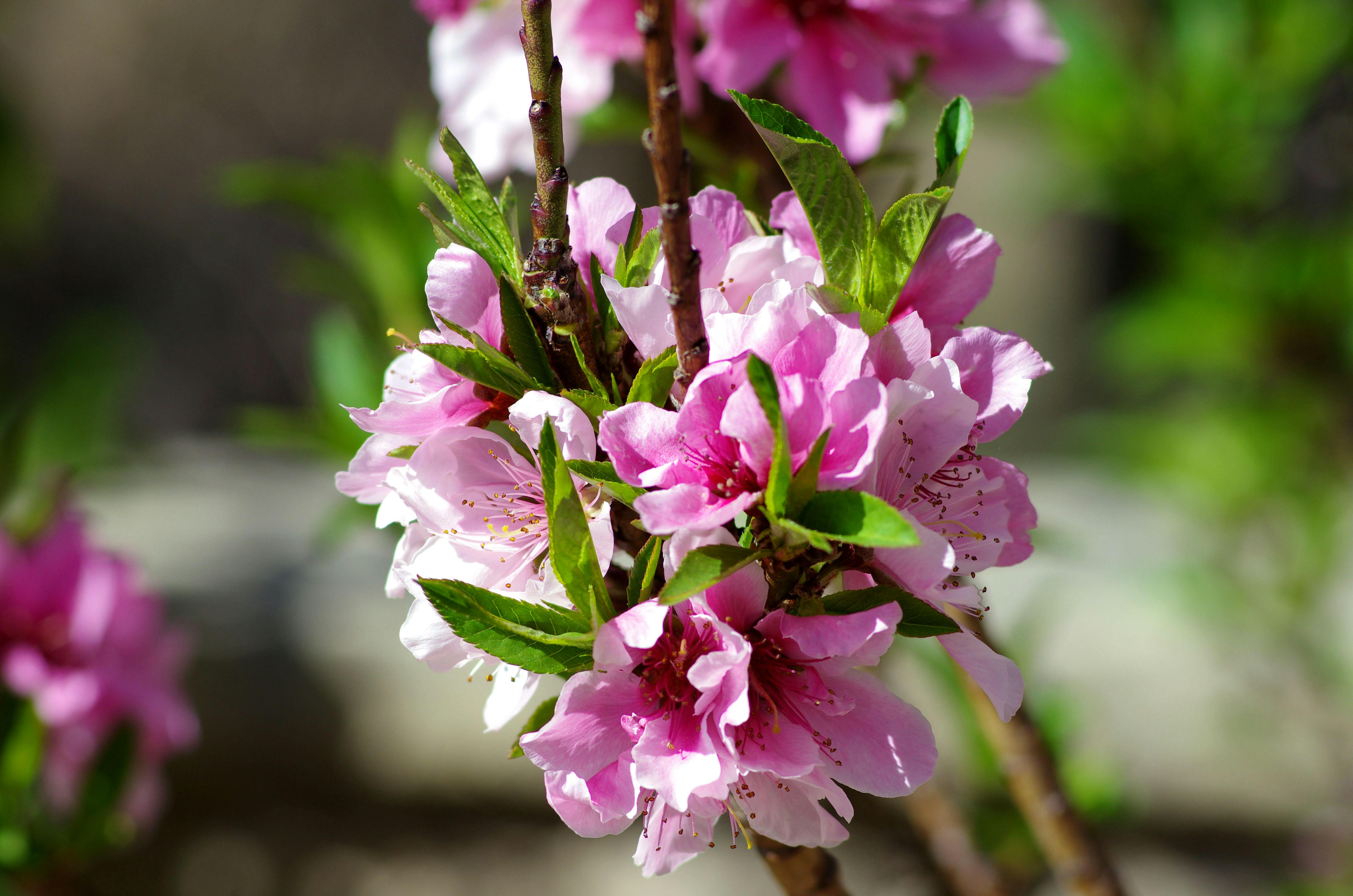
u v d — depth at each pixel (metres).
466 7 0.59
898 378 0.45
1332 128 1.26
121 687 0.72
